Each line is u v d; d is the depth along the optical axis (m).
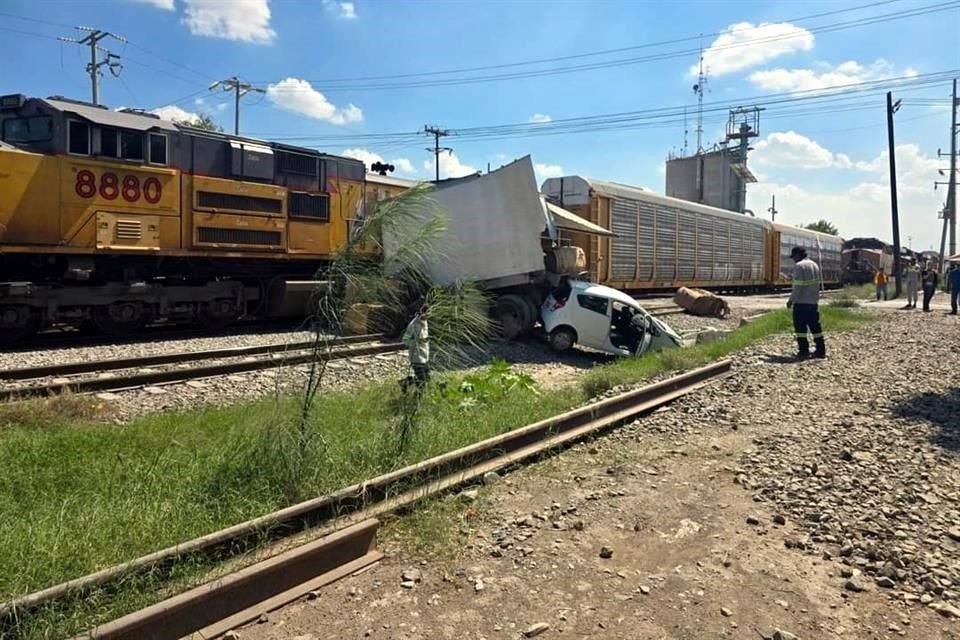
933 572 3.73
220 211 14.28
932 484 5.11
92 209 12.20
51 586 3.22
